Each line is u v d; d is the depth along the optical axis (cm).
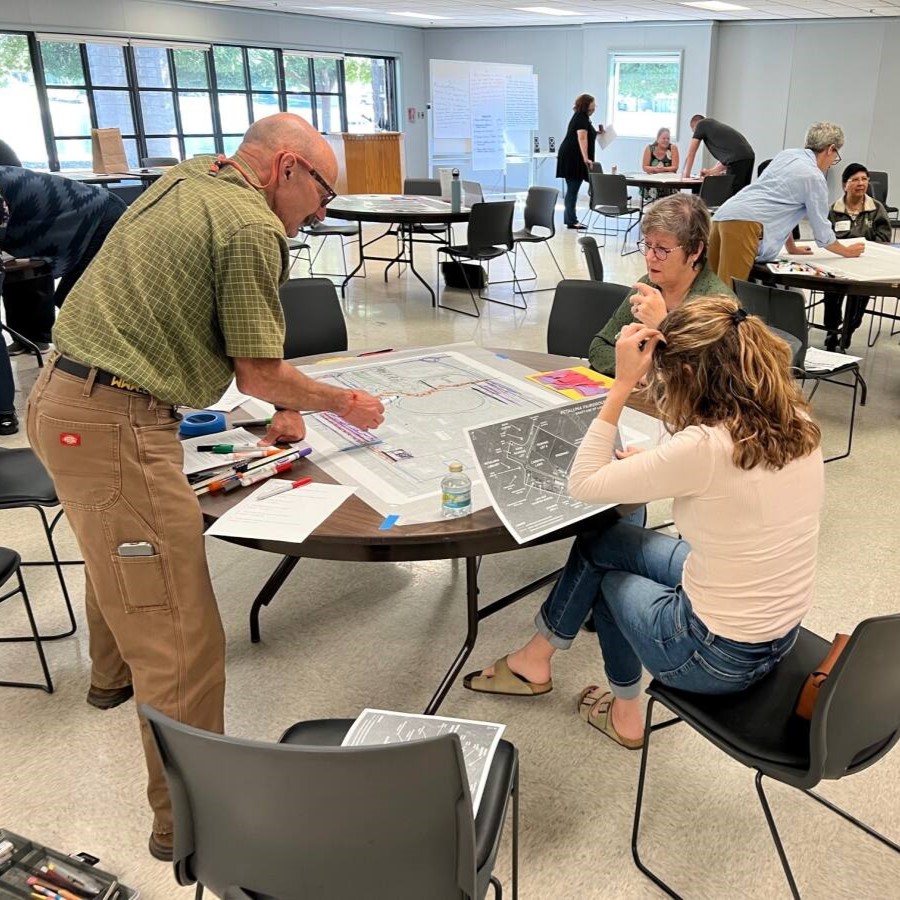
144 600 154
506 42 1431
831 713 129
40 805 186
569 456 182
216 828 112
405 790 101
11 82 982
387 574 281
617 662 194
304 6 1144
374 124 1446
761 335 138
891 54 1141
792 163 421
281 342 152
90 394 143
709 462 136
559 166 1068
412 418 214
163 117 1143
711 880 167
